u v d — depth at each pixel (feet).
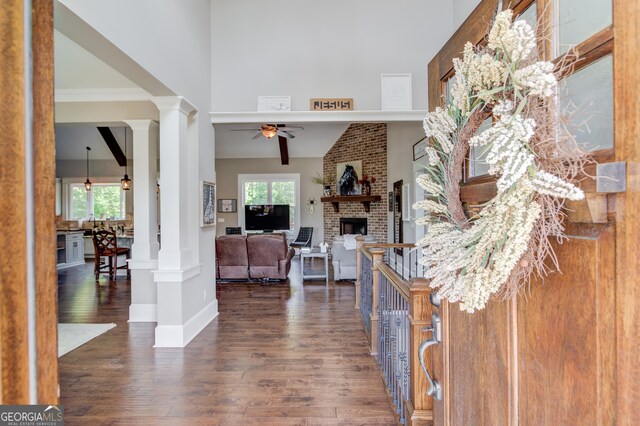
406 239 19.40
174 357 9.80
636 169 1.67
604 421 1.82
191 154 12.03
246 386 8.17
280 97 13.65
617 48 1.80
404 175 19.79
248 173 31.65
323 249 19.44
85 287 18.79
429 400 5.45
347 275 19.33
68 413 7.15
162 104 10.71
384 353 8.49
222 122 13.74
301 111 13.69
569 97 2.20
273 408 7.29
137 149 13.39
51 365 1.59
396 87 13.47
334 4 14.02
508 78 2.46
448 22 13.88
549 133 2.15
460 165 3.20
